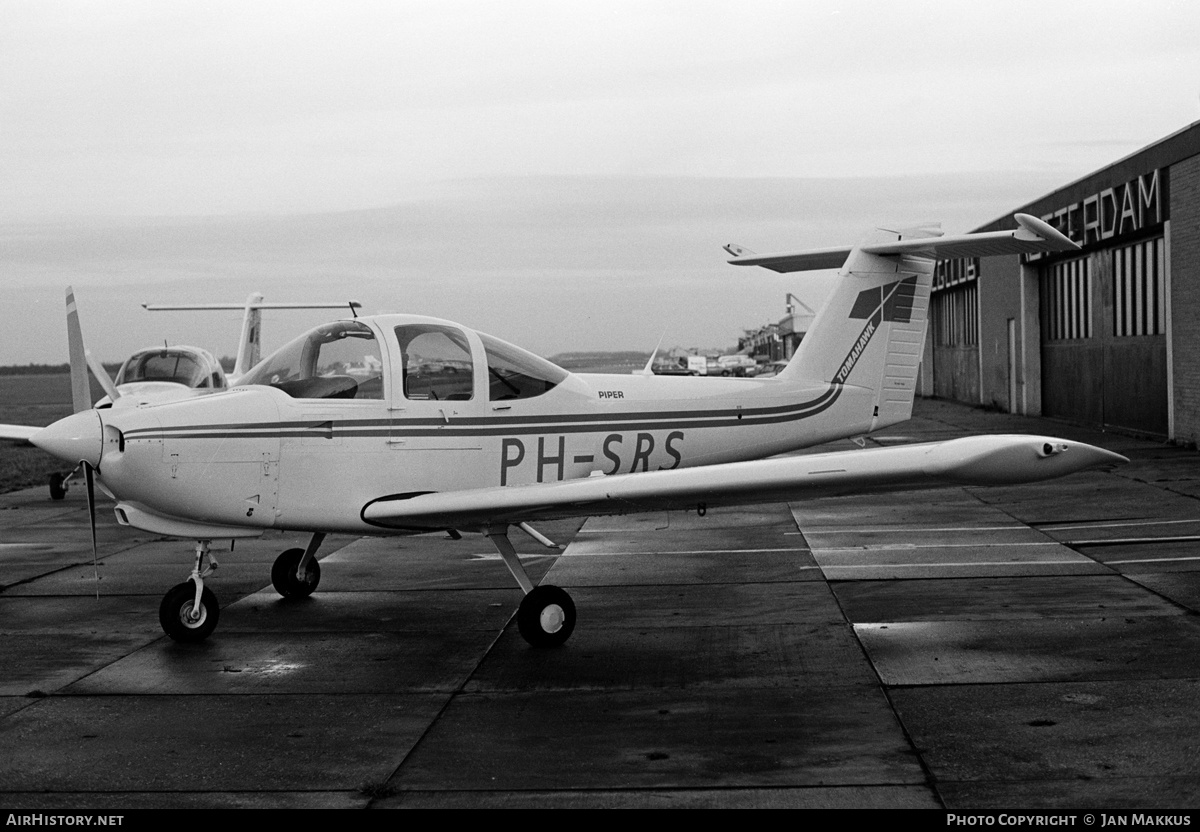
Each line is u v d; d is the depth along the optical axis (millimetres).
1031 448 4676
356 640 6055
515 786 3842
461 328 6574
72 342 6891
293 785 3896
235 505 5875
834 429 8180
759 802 3635
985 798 3607
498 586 7477
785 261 8906
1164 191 14914
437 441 6316
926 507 10719
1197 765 3824
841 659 5367
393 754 4199
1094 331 18562
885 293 8359
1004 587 6859
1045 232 6680
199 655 5770
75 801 3781
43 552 9266
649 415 7215
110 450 5719
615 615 6512
